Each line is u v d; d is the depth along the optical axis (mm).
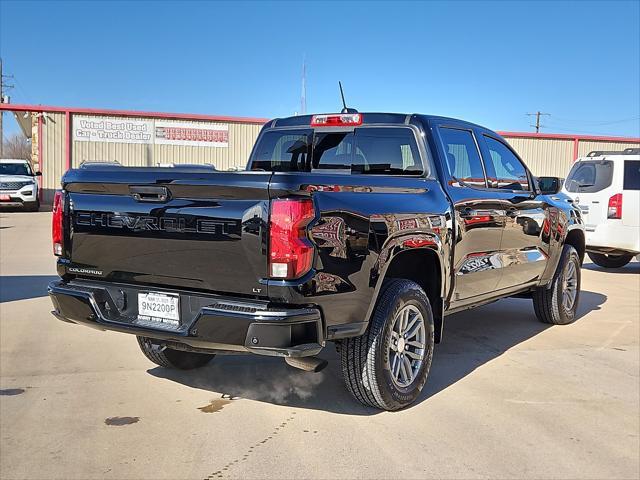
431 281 4516
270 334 3225
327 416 4055
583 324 6789
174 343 3727
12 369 4965
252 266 3303
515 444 3674
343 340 3938
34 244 13484
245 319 3248
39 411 4094
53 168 28359
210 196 3438
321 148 5375
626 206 9922
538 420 4043
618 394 4566
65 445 3590
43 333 6047
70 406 4188
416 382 4223
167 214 3576
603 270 11367
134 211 3709
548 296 6566
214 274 3439
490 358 5438
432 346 4371
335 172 5258
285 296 3250
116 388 4555
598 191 10172
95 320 3838
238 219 3326
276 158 5742
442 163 4633
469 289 4887
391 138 4871
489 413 4148
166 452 3514
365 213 3664
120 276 3852
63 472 3271
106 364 5129
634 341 6074
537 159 32062
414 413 4125
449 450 3578
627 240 9953
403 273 4449
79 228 3986
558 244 6348
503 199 5258
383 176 4070
